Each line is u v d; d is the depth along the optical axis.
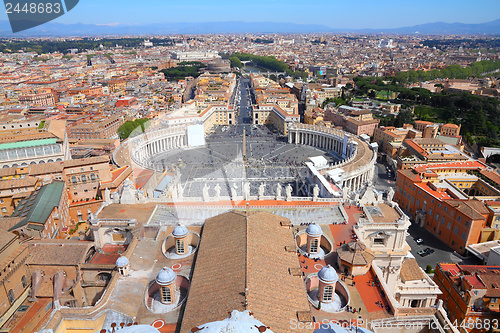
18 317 85.38
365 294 72.81
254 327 44.03
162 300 67.88
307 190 167.88
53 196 130.38
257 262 66.25
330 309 68.88
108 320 63.06
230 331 42.53
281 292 61.69
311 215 95.69
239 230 75.31
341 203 102.81
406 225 91.25
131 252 80.19
